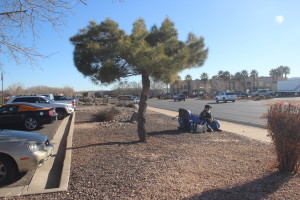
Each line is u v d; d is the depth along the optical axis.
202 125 10.64
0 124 13.45
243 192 4.13
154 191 4.30
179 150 7.21
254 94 58.97
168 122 14.88
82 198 4.25
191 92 118.44
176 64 7.18
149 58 6.88
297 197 3.90
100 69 7.50
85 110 26.75
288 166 4.92
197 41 8.52
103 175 5.27
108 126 13.41
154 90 96.38
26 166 5.49
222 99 46.66
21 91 70.50
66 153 7.25
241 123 15.20
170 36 8.14
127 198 4.11
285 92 58.78
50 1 4.64
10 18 4.75
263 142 8.50
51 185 5.52
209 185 4.47
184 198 4.00
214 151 7.04
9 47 4.83
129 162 6.10
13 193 4.71
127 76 7.98
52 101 19.27
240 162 5.83
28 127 13.59
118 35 7.72
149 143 8.36
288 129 4.75
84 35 7.82
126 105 33.59
